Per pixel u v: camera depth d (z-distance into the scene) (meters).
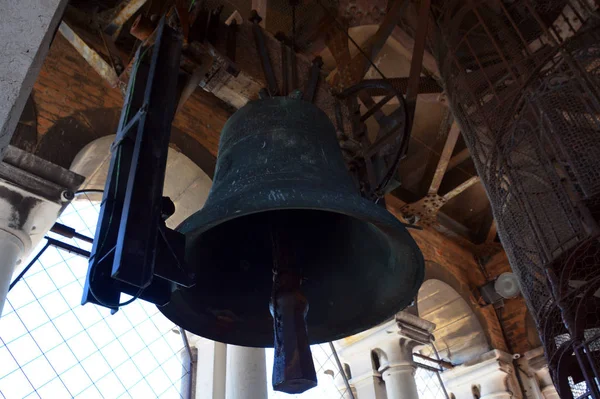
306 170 2.47
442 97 8.08
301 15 7.03
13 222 4.55
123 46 5.15
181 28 2.82
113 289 1.87
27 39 1.65
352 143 3.44
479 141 4.50
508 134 4.07
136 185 1.94
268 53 3.26
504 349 9.87
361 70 5.29
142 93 2.35
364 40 7.46
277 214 2.72
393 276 2.62
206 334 2.54
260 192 2.25
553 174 3.63
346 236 2.84
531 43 5.90
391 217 2.36
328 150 2.72
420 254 2.43
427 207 9.63
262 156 2.55
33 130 5.53
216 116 7.50
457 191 9.47
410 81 3.78
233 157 2.65
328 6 7.15
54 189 4.80
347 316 2.69
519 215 3.88
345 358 8.26
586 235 3.28
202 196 6.81
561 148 3.61
